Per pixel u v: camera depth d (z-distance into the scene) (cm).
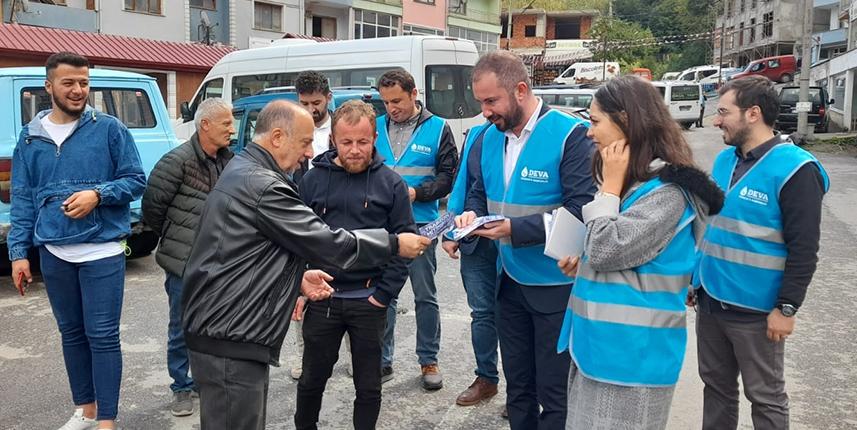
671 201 215
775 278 288
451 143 446
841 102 2856
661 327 222
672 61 6488
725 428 317
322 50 1130
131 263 757
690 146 228
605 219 217
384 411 403
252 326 248
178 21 2453
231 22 2622
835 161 1731
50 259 351
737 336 297
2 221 613
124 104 691
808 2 2127
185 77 2198
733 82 302
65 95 347
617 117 221
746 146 301
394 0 3369
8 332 539
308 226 250
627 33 5331
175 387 398
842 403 411
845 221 984
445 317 579
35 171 356
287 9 2825
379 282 317
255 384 254
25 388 437
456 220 294
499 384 441
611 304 223
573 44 5934
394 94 435
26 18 2075
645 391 222
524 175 304
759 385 296
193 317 252
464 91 1102
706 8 6594
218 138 383
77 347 366
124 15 2306
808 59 2136
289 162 263
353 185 333
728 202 300
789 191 281
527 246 290
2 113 613
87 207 339
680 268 223
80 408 373
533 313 304
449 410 405
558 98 2005
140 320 568
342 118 320
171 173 381
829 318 570
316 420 338
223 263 247
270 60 1200
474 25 3903
